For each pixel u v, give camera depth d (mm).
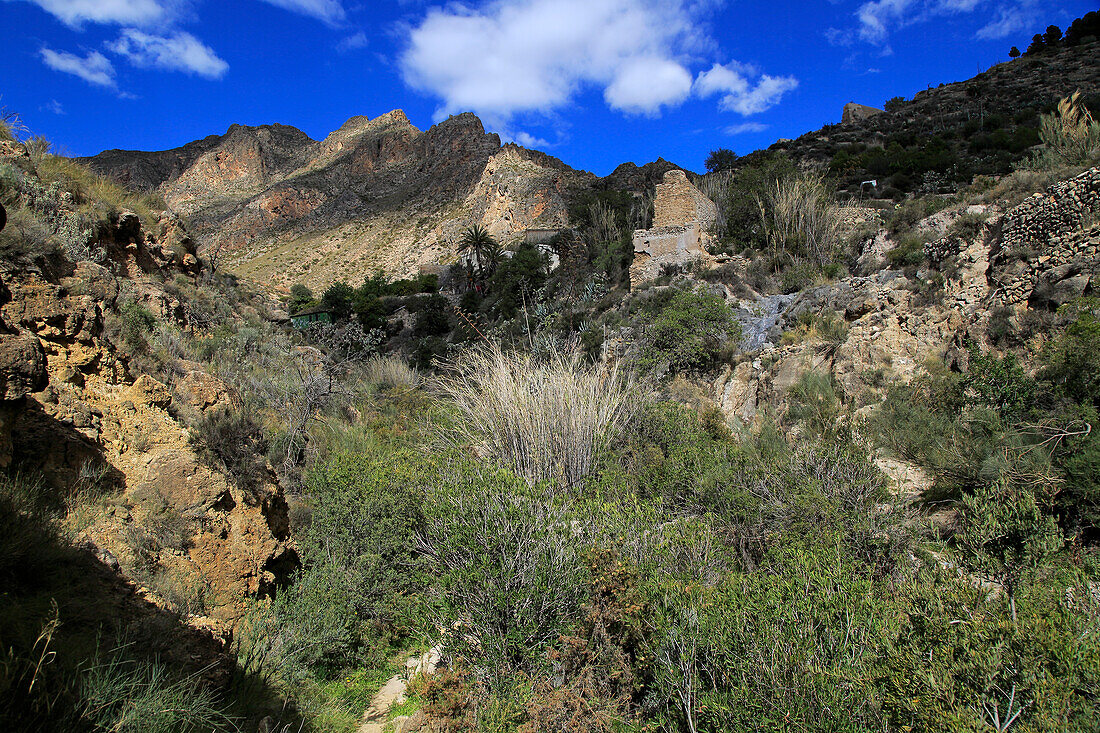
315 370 12664
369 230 128375
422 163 160125
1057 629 2816
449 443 8609
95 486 4262
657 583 4352
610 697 4039
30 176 8461
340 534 6297
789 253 23656
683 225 26281
